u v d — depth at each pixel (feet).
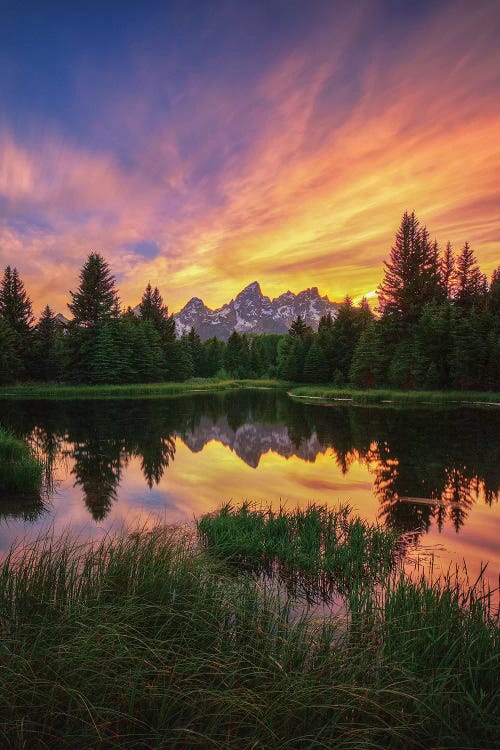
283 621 13.47
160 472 43.78
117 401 137.80
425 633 12.65
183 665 10.98
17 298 227.20
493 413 99.19
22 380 214.69
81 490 36.65
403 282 205.87
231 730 9.67
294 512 29.86
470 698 10.44
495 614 15.08
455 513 30.94
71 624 12.25
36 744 9.18
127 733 9.68
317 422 86.28
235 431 74.08
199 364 353.31
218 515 28.78
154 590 14.84
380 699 10.58
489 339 161.17
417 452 54.49
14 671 10.22
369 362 190.08
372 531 25.67
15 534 25.50
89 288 209.97
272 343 437.17
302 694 10.18
